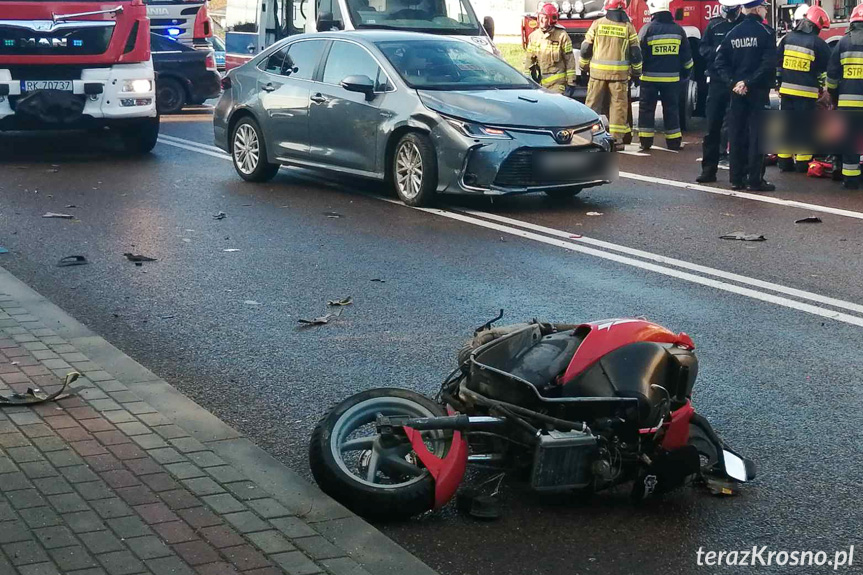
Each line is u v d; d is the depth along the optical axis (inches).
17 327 283.1
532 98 479.8
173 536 169.5
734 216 456.1
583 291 336.8
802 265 370.0
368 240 407.5
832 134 514.0
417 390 251.3
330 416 191.6
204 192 509.4
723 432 228.1
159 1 848.3
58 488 185.0
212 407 240.5
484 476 204.1
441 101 468.1
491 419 184.4
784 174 574.9
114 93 596.1
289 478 193.9
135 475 191.6
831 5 748.0
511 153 454.3
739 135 518.3
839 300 327.0
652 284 345.4
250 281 346.6
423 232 422.6
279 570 160.4
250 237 411.2
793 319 307.9
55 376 243.8
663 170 584.1
